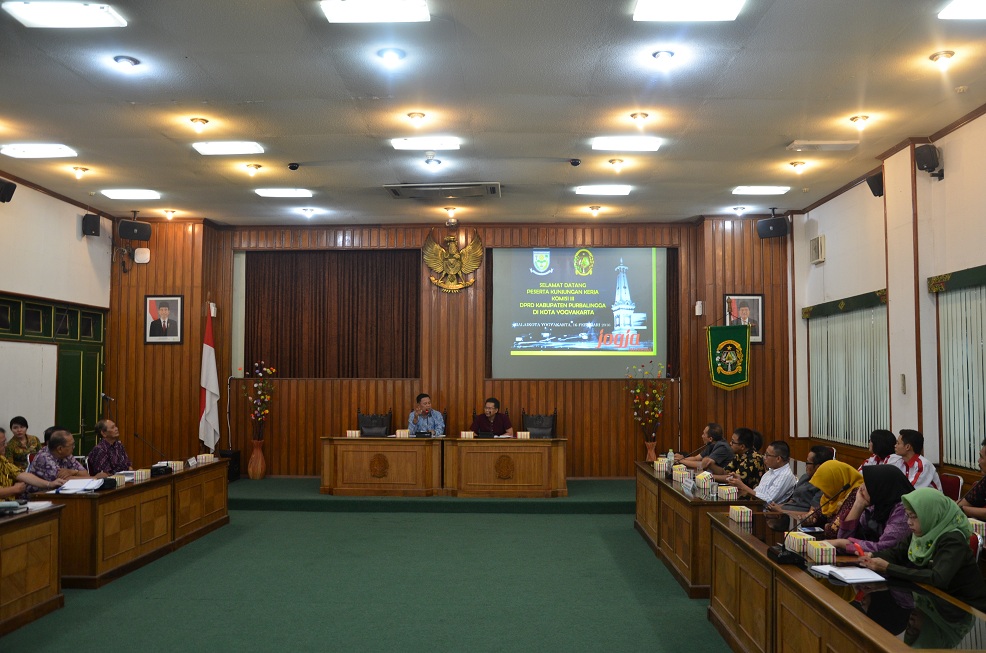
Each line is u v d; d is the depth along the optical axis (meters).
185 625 5.10
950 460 7.24
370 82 6.09
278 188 9.76
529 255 12.06
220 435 11.89
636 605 5.57
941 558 3.58
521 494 9.80
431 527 8.54
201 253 11.64
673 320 11.95
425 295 11.98
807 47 5.41
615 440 11.80
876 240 8.91
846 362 9.85
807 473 6.18
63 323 10.45
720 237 11.39
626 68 5.80
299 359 12.20
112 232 11.57
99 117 6.95
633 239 11.95
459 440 9.91
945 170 7.24
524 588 6.03
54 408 10.17
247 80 6.05
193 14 4.91
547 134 7.44
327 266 12.29
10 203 9.13
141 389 11.52
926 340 7.46
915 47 5.41
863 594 3.35
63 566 6.01
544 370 11.92
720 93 6.32
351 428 11.91
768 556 3.95
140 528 6.73
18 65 5.75
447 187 9.33
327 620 5.21
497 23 5.04
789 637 3.68
